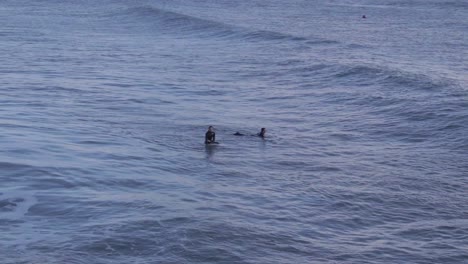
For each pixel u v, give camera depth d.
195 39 75.31
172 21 91.38
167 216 21.34
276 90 45.31
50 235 19.70
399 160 29.61
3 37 72.81
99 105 38.47
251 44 69.94
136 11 105.69
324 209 23.27
